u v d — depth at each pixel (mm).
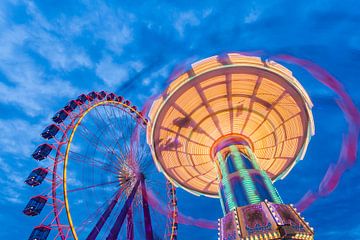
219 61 27188
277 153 31188
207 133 30094
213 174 32156
